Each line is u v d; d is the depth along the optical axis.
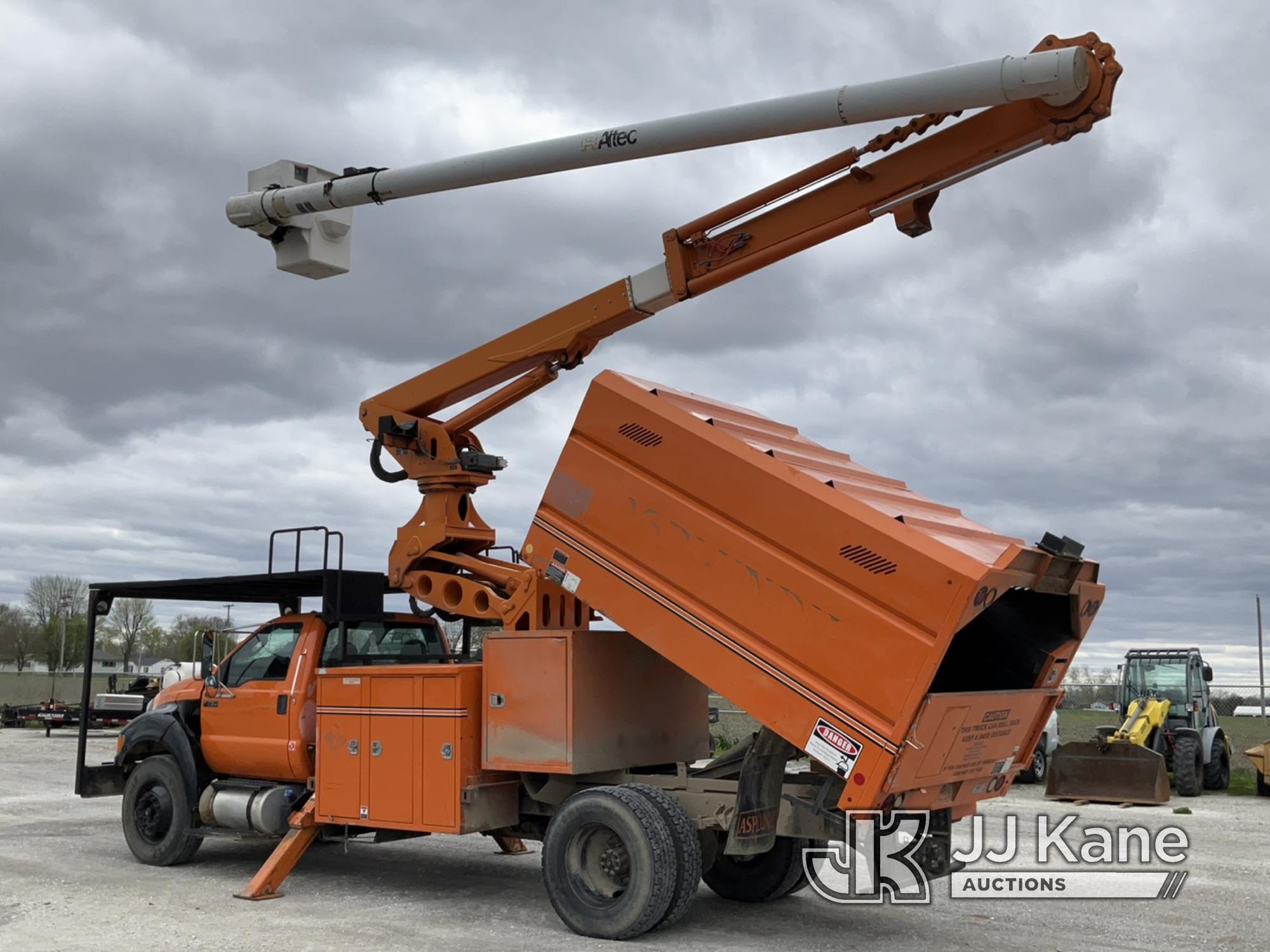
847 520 6.61
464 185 8.38
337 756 8.61
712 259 8.12
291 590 10.35
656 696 8.35
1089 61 6.26
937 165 7.12
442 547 9.43
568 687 7.57
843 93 6.59
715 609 7.09
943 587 6.22
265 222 9.48
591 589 7.61
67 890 8.82
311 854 10.77
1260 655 21.14
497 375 9.28
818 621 6.65
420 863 10.32
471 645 10.12
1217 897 8.93
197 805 9.70
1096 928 7.80
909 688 6.28
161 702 10.34
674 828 7.15
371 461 9.70
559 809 7.45
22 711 31.70
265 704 9.30
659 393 7.63
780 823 7.43
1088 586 7.41
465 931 7.45
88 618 10.62
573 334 8.75
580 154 7.66
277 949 6.93
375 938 7.23
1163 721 17.48
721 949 7.00
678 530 7.28
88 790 10.40
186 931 7.42
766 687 6.82
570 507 7.79
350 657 9.52
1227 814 14.40
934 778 6.71
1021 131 6.83
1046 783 18.00
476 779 8.02
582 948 6.97
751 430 7.78
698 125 7.11
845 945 7.20
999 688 7.58
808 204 7.72
